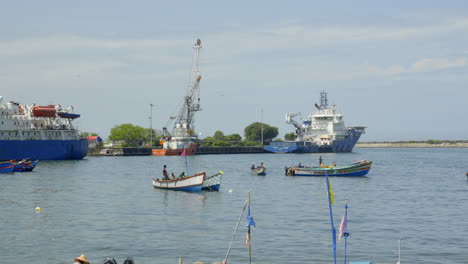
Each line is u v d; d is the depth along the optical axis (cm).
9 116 17362
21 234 5278
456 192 9106
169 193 8725
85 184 10231
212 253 4591
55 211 6706
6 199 7831
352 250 4706
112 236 5203
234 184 10556
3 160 16988
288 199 8025
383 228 5644
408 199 8100
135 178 11819
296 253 4594
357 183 10756
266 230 5503
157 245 4853
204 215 6450
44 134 18425
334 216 6381
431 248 4788
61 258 4416
